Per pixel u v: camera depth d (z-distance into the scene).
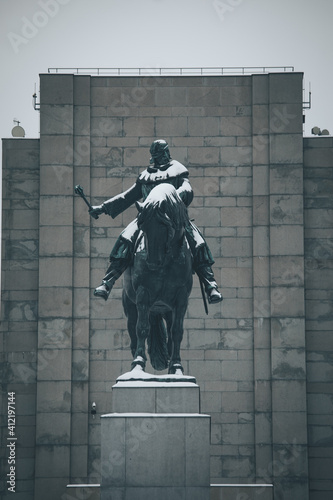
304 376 70.19
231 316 71.12
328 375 70.88
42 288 71.12
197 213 72.12
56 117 72.38
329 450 70.12
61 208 71.75
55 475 69.38
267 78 72.75
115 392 47.19
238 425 70.12
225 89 72.94
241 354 70.75
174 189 47.31
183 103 72.88
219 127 72.75
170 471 46.19
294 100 72.38
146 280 47.94
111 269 49.19
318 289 71.75
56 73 72.62
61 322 70.69
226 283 71.50
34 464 70.06
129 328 50.69
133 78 73.12
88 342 70.69
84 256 71.56
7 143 73.00
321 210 72.44
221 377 70.50
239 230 71.94
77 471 69.50
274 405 69.88
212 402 70.31
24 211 72.69
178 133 72.75
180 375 47.94
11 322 71.56
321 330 71.38
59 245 71.50
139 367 47.94
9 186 72.81
